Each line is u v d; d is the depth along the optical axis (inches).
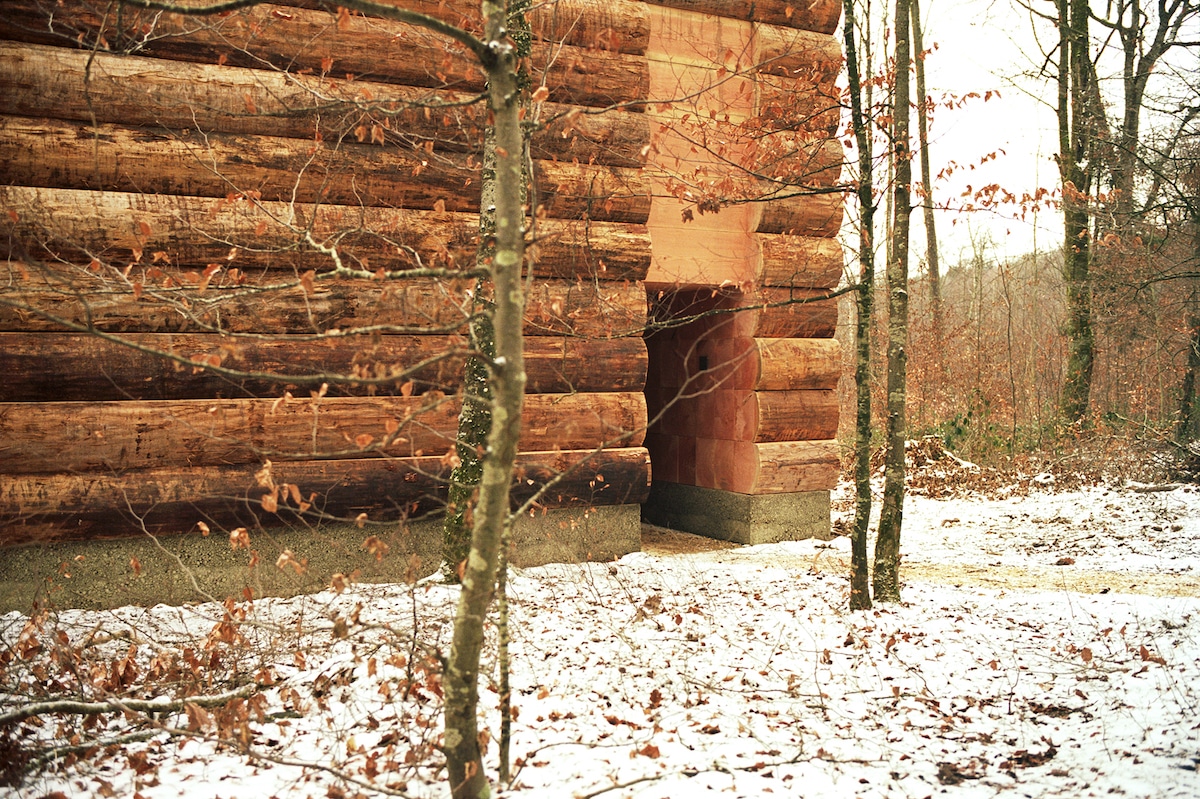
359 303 356.2
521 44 319.0
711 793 186.2
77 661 237.8
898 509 343.6
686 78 446.9
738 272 464.4
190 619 313.4
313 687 237.9
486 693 244.4
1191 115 536.7
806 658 282.5
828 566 422.0
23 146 316.5
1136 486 601.3
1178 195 525.3
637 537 435.2
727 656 284.2
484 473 156.3
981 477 663.8
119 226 323.9
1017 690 254.1
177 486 333.7
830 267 471.5
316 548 362.0
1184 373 701.3
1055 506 577.6
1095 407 800.3
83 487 321.7
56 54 321.7
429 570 382.0
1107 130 609.0
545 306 365.1
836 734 224.5
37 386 317.4
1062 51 733.9
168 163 334.6
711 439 512.7
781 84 448.5
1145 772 189.5
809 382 482.6
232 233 337.7
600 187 402.6
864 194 323.3
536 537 412.2
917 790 190.4
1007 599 354.0
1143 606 329.1
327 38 354.3
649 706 240.8
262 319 343.6
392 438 169.5
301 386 352.5
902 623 315.3
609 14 409.7
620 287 413.1
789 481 482.0
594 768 198.4
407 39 357.4
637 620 316.8
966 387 848.3
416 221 366.3
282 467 351.6
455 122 370.3
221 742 201.5
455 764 164.4
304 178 353.4
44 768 191.8
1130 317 662.5
